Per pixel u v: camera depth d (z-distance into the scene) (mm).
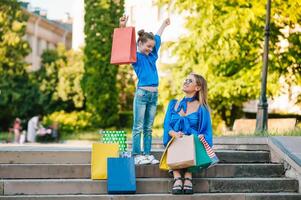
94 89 42375
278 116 34719
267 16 17734
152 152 11328
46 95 45344
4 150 10945
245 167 11039
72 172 10578
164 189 10328
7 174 10469
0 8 44656
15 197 9773
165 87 29078
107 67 42406
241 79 25844
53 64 45656
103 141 11148
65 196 9867
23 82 45469
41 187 10133
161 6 28344
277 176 11102
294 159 10664
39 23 57438
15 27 44781
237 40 25578
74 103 45312
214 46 26078
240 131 20516
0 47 44656
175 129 10477
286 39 26109
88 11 42656
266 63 17594
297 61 25844
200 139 10242
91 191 10195
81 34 59656
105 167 10391
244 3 25516
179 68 28281
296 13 25438
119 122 43469
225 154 11531
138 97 10844
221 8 25672
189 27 26828
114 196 9906
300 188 10602
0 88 44812
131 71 44156
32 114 45625
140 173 10609
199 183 10508
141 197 9961
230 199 10195
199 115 10500
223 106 29219
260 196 10289
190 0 26328
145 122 10977
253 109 40344
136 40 11133
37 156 10914
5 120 45688
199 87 10641
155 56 11070
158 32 11328
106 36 42375
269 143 11766
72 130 42688
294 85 27438
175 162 10031
